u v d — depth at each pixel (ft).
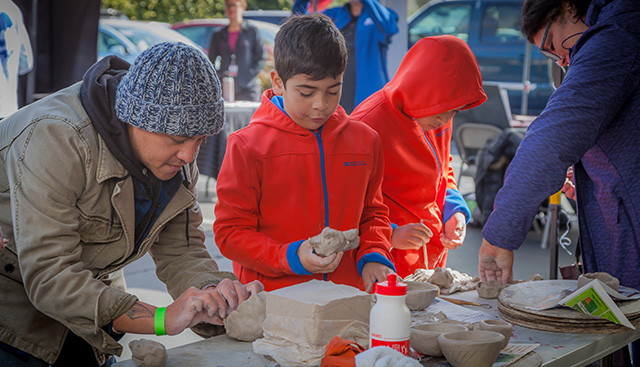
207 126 4.20
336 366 3.52
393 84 6.72
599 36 5.06
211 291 4.24
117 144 4.31
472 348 3.53
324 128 5.62
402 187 6.64
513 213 4.98
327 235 4.41
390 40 16.72
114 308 4.00
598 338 4.26
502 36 26.55
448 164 7.52
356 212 5.61
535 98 26.08
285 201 5.44
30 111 4.32
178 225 5.07
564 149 4.78
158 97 4.03
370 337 3.62
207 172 17.93
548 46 5.90
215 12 51.24
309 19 5.07
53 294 3.98
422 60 6.46
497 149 15.99
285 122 5.51
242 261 5.13
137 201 4.61
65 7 12.89
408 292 4.70
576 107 4.82
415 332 3.85
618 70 4.90
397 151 6.56
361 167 5.64
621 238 5.23
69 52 13.03
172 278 4.95
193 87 4.10
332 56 4.93
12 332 4.37
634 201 5.10
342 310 3.95
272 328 4.02
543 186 4.83
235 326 4.16
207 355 3.92
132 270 13.71
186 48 4.18
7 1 11.75
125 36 25.66
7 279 4.37
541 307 4.56
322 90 5.05
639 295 4.81
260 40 23.32
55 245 4.03
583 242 5.53
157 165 4.37
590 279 4.85
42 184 4.02
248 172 5.30
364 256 5.38
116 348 4.08
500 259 5.25
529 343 4.15
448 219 7.04
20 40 12.07
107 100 4.30
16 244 4.08
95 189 4.31
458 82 6.33
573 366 4.04
